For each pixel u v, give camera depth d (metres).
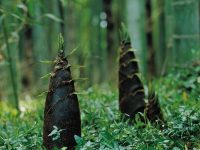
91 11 9.50
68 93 4.08
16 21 7.61
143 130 4.40
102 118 4.84
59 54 4.12
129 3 8.32
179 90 6.25
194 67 6.75
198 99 4.84
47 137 4.11
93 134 4.50
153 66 9.23
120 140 4.26
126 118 4.98
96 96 5.96
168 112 4.96
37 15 8.61
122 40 5.07
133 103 4.96
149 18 9.41
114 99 5.83
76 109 4.11
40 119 5.21
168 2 7.61
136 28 8.29
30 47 9.81
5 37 6.53
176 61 7.42
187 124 4.36
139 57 8.28
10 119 5.57
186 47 7.32
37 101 6.94
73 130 4.09
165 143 4.19
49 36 9.12
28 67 9.76
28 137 4.54
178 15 7.38
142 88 5.00
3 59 7.73
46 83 9.07
